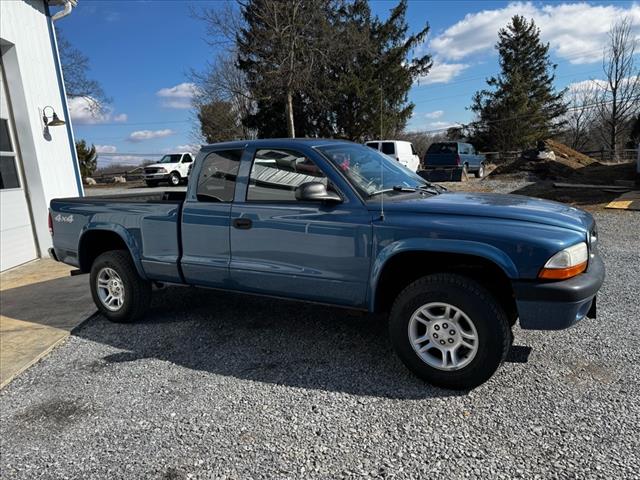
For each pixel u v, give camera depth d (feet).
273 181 12.23
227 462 8.19
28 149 26.35
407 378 10.82
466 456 7.95
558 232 9.49
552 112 143.84
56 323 15.83
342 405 9.80
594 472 7.36
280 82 76.02
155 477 7.92
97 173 122.52
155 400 10.43
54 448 8.95
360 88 92.38
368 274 10.78
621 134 134.10
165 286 19.47
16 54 25.45
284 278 11.96
